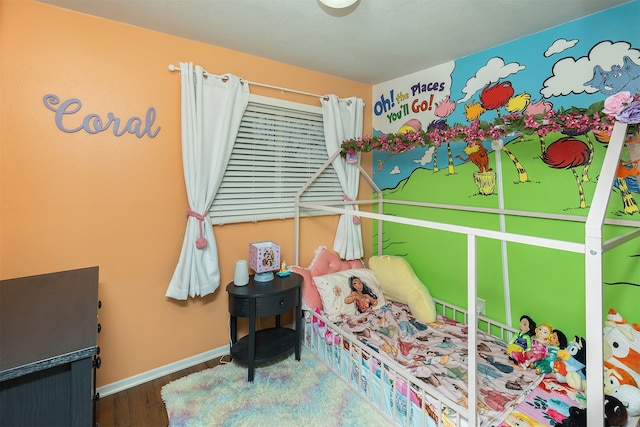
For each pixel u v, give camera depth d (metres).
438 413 1.41
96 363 1.26
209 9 1.65
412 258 2.68
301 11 1.66
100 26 1.74
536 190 1.90
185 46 1.99
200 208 2.03
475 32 1.87
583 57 1.68
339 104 2.67
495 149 2.08
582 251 0.96
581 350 1.58
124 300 1.90
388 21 1.75
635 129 1.19
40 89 1.60
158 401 1.81
